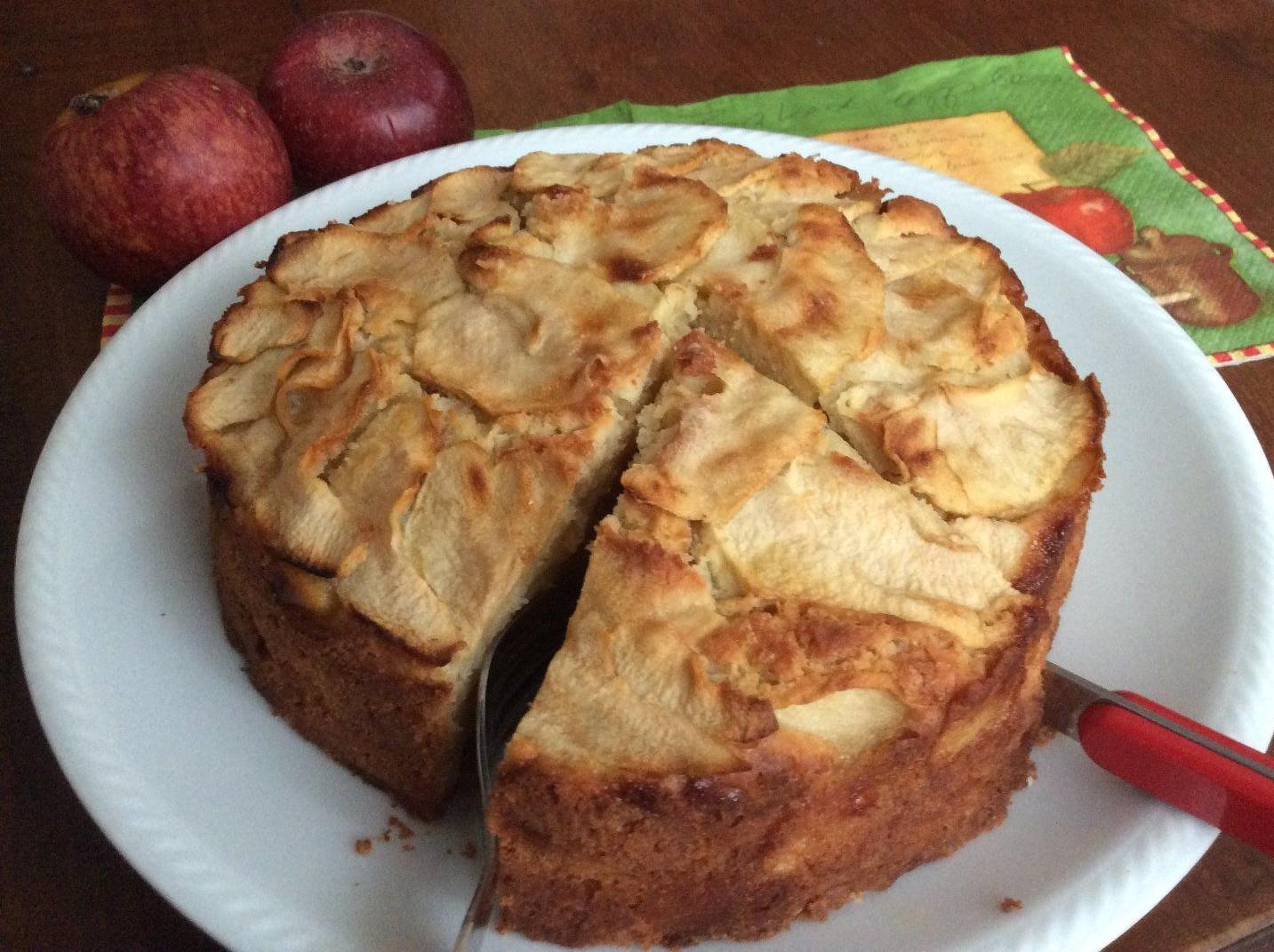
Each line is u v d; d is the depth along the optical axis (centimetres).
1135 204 39
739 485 22
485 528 23
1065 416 25
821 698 21
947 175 36
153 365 30
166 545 27
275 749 25
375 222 30
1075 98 43
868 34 47
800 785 20
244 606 25
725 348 25
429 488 23
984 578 22
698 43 47
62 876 24
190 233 35
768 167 30
